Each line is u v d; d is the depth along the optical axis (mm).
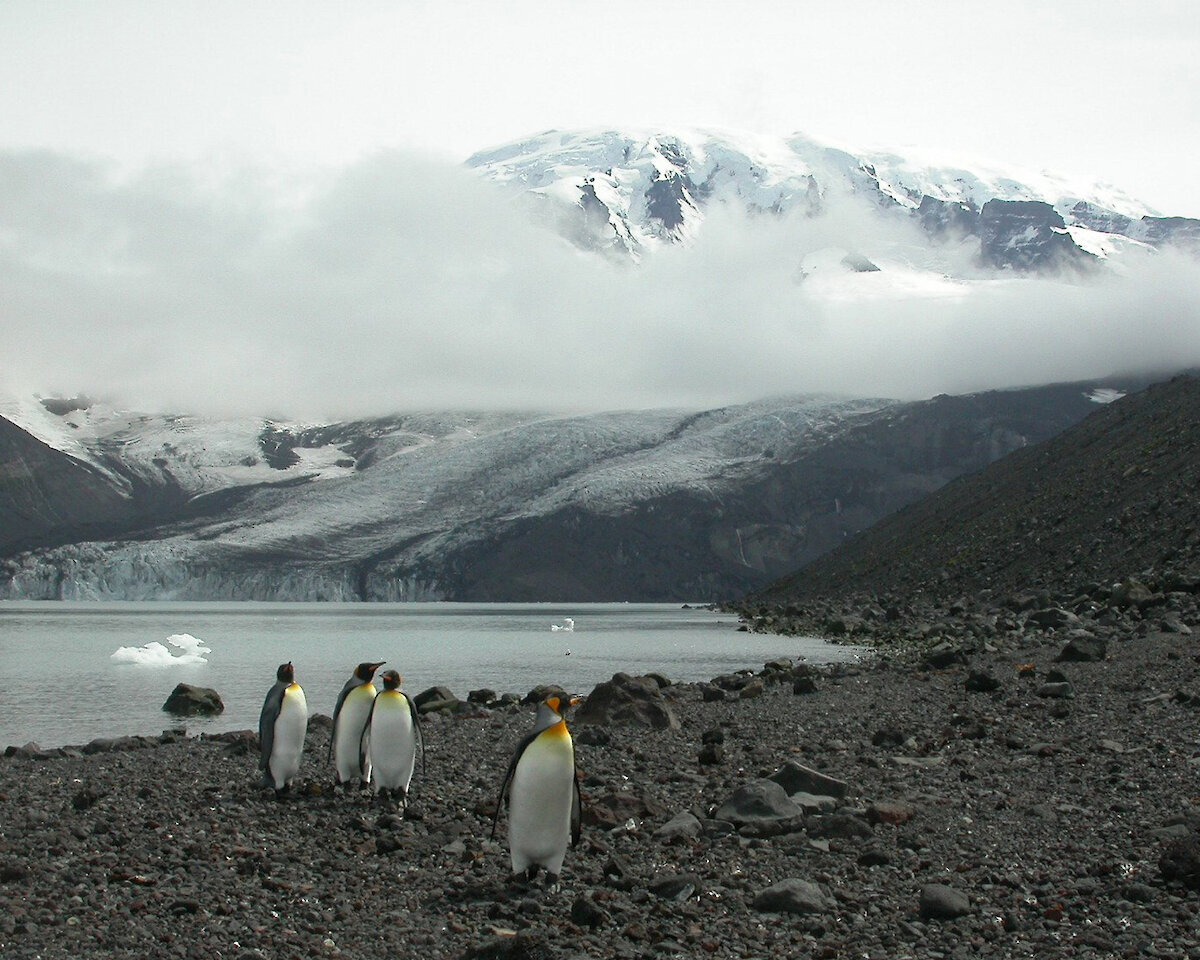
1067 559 54531
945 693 23297
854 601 72250
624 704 20953
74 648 71312
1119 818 11922
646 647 60406
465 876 10867
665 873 10625
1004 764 14953
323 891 10312
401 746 14078
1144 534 51469
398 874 10953
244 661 56594
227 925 9406
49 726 28703
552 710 10766
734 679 28359
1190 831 10992
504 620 122250
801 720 20500
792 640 59656
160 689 41031
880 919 9289
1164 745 15383
